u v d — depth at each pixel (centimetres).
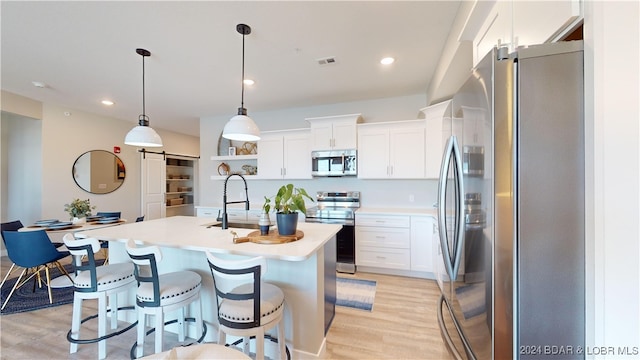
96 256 420
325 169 389
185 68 287
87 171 466
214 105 430
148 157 571
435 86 296
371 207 402
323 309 182
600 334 90
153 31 217
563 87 97
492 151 106
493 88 105
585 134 95
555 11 101
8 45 237
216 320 198
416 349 191
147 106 433
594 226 92
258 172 437
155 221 264
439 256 289
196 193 719
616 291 87
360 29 217
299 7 188
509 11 129
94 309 250
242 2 183
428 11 194
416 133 352
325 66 286
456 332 161
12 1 178
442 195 164
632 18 84
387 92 373
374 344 197
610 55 86
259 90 360
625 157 85
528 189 100
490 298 109
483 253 114
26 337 205
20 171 420
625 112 85
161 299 160
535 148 100
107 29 213
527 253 101
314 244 160
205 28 213
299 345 174
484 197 113
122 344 196
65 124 436
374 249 346
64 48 243
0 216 420
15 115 389
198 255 203
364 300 268
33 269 329
